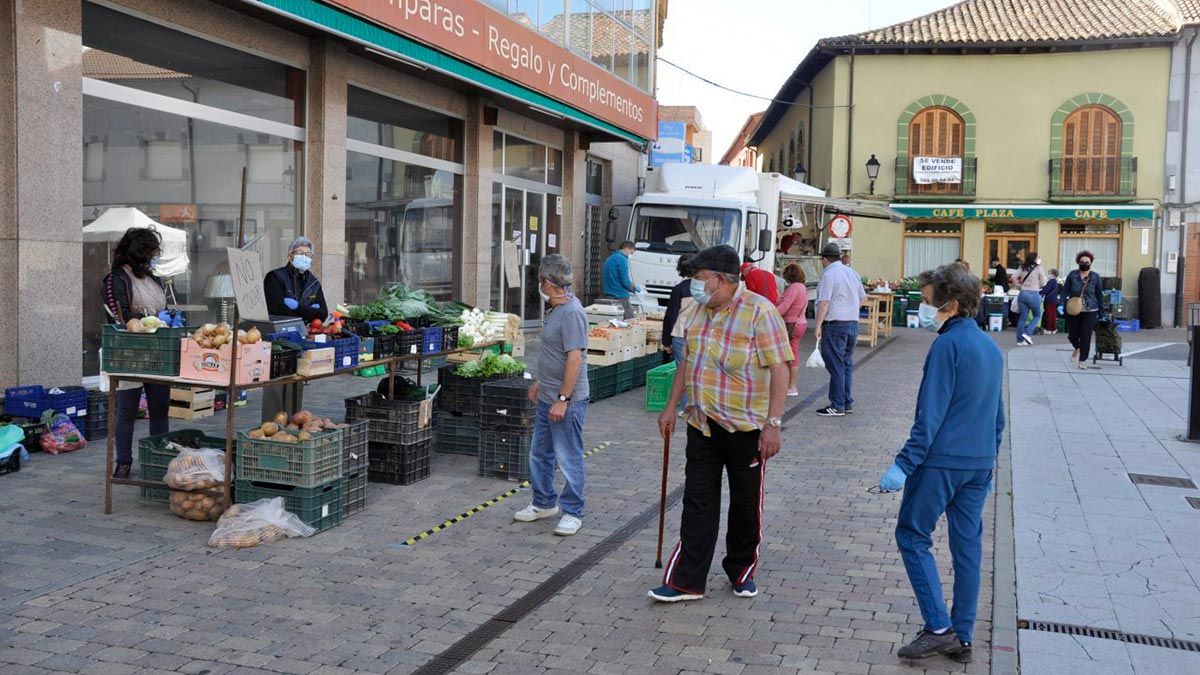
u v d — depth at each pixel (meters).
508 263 10.38
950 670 4.59
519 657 4.65
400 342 7.91
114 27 9.96
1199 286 30.06
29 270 8.80
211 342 6.32
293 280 8.23
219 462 6.59
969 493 4.69
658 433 10.30
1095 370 16.73
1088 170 30.44
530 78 15.59
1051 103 30.58
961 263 4.70
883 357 18.62
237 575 5.62
